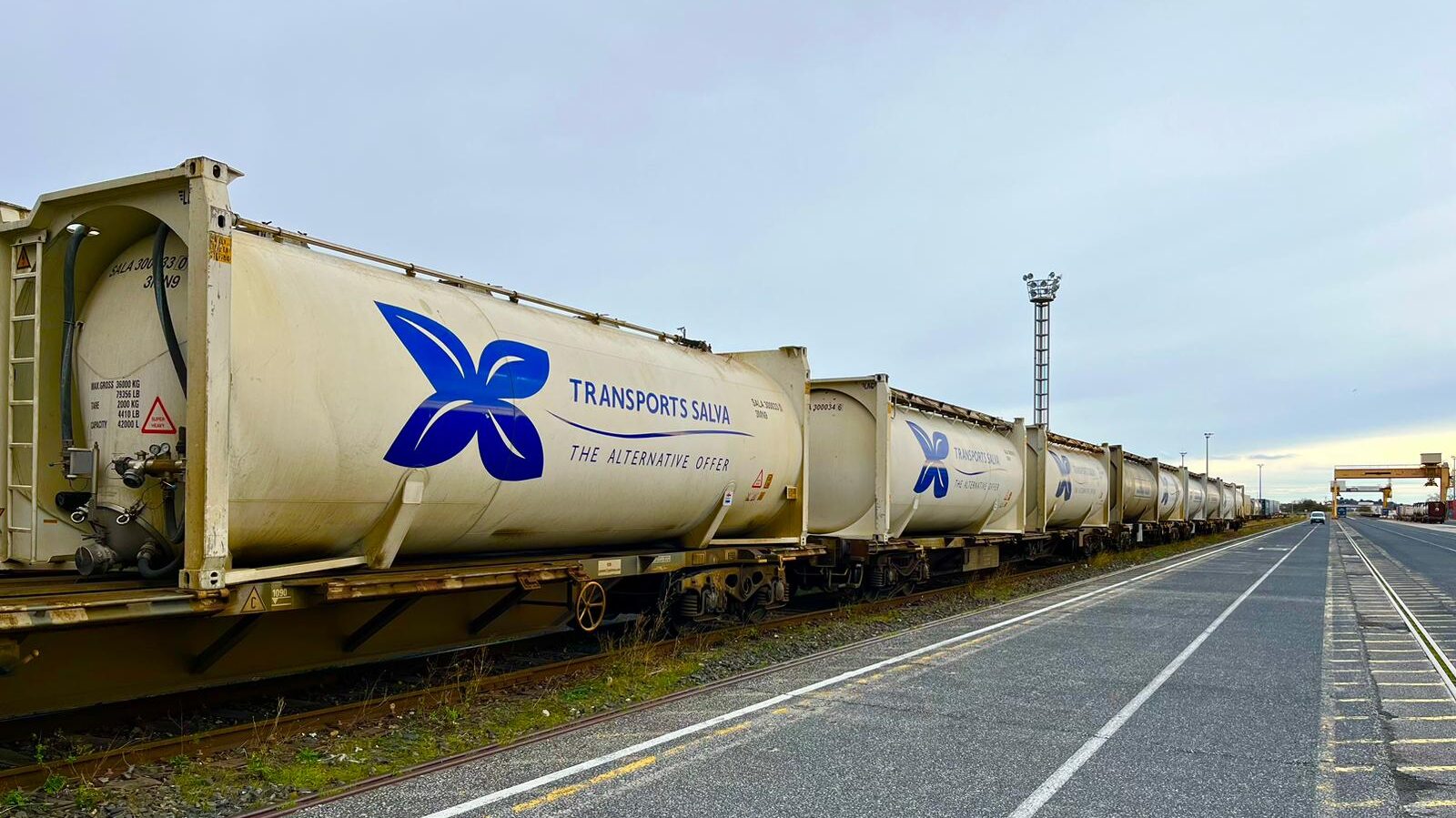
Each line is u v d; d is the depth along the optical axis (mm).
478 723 6824
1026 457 21906
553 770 5750
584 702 7598
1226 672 9492
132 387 6012
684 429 9648
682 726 6895
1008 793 5539
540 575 8062
